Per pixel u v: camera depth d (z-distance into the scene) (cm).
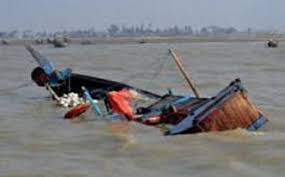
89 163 1892
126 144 2175
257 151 2000
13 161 1930
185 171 1773
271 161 1869
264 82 4741
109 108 2836
